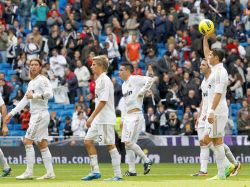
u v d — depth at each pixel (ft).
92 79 211.61
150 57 219.20
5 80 207.51
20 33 223.71
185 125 194.80
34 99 113.50
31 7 232.53
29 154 114.21
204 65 119.03
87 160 188.14
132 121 123.54
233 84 218.38
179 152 191.52
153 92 202.08
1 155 121.60
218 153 105.50
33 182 102.58
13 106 200.03
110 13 236.63
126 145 124.57
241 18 248.11
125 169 157.58
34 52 215.10
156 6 236.84
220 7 246.47
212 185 88.07
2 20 227.40
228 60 222.48
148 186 87.51
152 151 190.39
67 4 240.73
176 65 213.46
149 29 231.30
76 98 212.23
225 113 103.91
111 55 219.61
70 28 219.82
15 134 197.36
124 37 227.61
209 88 105.09
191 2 242.99
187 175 128.36
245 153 193.77
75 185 90.07
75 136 188.96
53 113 192.85
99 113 107.86
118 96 202.59
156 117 196.13
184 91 204.74
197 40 223.92
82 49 216.33
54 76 212.02
